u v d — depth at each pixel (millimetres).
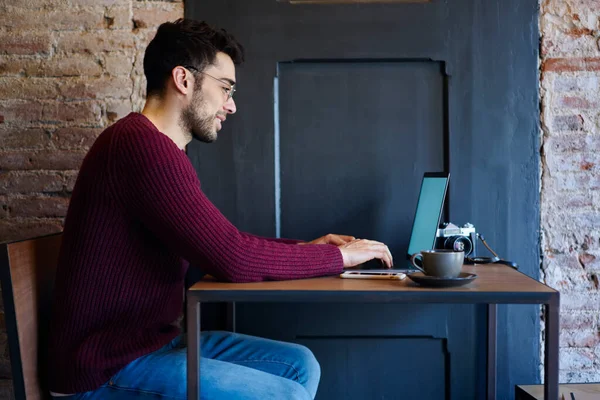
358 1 1962
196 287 1295
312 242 1698
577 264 1982
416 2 1960
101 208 1296
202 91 1479
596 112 1968
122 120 1398
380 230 2004
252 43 1966
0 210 2000
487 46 1957
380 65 1991
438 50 1958
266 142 1978
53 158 1995
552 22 1966
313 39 1963
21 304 1283
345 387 2021
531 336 1986
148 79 1498
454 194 1972
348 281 1389
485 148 1971
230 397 1284
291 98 1997
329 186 2004
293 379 1547
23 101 1991
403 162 1997
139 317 1354
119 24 1984
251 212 1985
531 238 1970
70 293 1298
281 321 2014
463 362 2004
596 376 1987
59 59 1986
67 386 1280
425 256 1338
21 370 1256
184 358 1367
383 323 2012
